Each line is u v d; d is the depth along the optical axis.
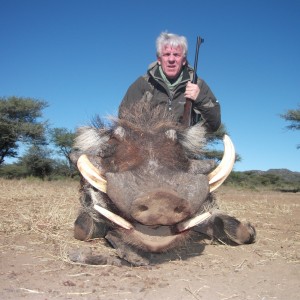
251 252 1.65
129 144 1.39
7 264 1.39
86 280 1.24
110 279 1.26
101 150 1.45
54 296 1.11
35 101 13.43
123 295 1.12
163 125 1.55
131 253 1.42
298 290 1.19
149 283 1.22
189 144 1.59
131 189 1.20
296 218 2.71
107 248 1.66
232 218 1.77
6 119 12.89
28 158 12.41
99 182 1.30
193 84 1.89
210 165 1.43
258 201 4.16
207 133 2.05
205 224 1.75
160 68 2.00
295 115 12.28
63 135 12.41
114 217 1.22
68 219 2.21
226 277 1.31
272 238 1.95
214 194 1.74
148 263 1.42
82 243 1.73
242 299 1.11
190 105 1.88
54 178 11.74
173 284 1.22
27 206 2.73
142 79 2.03
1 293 1.12
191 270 1.38
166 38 1.93
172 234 1.25
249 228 1.79
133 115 1.67
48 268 1.36
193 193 1.23
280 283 1.26
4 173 12.56
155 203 1.11
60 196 3.63
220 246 1.74
